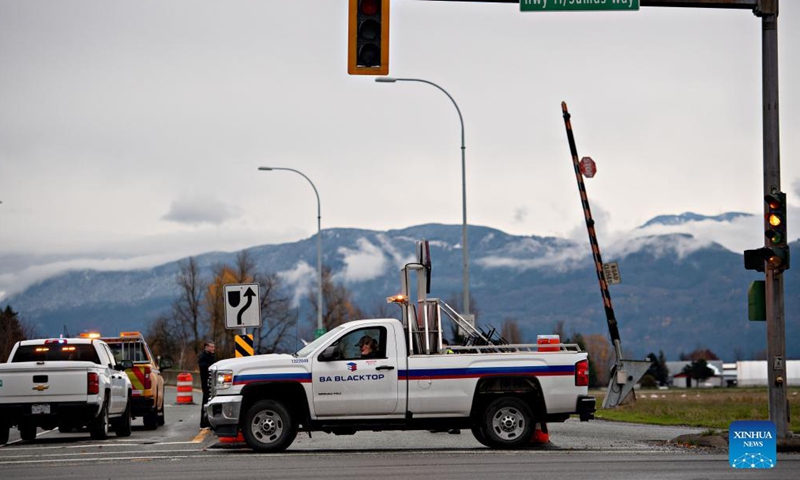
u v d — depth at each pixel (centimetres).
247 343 3447
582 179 3903
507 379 2697
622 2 2606
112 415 3322
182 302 10856
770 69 2616
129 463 2372
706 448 2634
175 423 4306
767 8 2616
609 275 3891
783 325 2594
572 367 2691
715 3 2609
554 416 2694
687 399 7038
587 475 1961
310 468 2172
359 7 2566
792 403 5469
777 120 2606
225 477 2019
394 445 2884
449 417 2681
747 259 2627
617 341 3891
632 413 4666
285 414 2656
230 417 2647
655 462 2216
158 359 4284
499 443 2658
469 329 2856
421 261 2864
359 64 2575
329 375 2669
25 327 9600
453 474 2011
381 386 2670
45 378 3081
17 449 2888
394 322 2714
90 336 3503
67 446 2977
